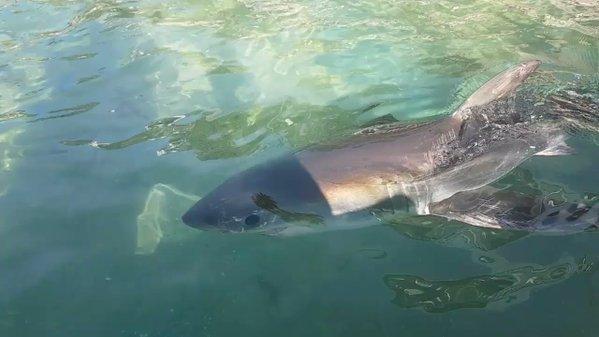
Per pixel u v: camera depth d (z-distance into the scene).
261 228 1.25
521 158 1.36
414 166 1.30
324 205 1.26
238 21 2.37
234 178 1.32
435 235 1.20
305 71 1.91
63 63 2.07
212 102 1.74
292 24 2.30
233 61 2.01
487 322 1.00
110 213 1.31
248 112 1.68
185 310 1.07
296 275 1.13
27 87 1.90
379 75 1.87
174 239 1.23
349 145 1.36
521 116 1.45
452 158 1.32
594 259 1.11
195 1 2.62
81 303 1.09
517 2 2.43
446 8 2.40
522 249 1.15
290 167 1.32
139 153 1.51
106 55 2.11
